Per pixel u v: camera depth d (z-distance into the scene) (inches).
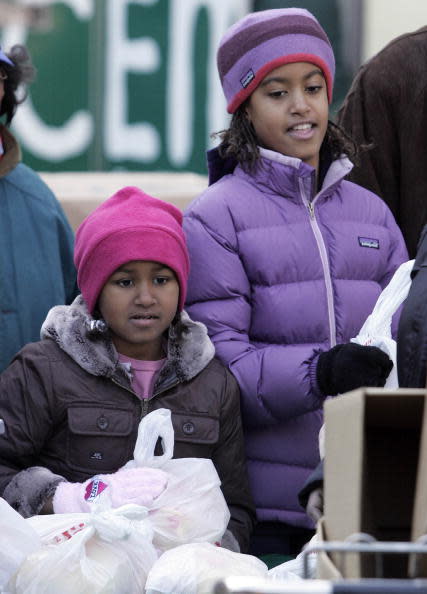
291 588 227.0
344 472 283.7
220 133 470.0
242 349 433.4
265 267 440.8
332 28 813.9
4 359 477.4
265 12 455.5
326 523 292.0
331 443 290.0
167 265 417.4
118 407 413.4
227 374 428.8
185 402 419.2
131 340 418.0
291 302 439.5
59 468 413.7
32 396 412.5
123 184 603.2
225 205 447.2
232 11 802.8
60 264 501.7
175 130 810.2
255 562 371.2
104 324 417.1
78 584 351.6
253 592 230.7
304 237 446.0
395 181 509.4
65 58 798.5
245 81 452.8
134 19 802.2
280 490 439.2
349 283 449.1
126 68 805.2
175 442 414.0
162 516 382.0
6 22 792.9
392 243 469.7
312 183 450.3
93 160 805.9
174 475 391.2
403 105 501.7
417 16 812.6
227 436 426.3
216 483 395.9
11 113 504.1
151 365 424.8
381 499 310.5
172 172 812.0
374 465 309.6
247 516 428.1
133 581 360.5
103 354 414.3
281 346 438.6
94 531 362.6
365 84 506.3
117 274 417.1
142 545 366.3
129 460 410.3
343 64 815.7
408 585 226.5
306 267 443.8
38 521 371.2
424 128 501.7
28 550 358.0
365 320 449.4
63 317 422.3
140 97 805.9
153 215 424.5
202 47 806.5
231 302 440.5
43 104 799.1
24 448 411.8
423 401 283.9
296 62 446.9
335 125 465.7
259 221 446.6
